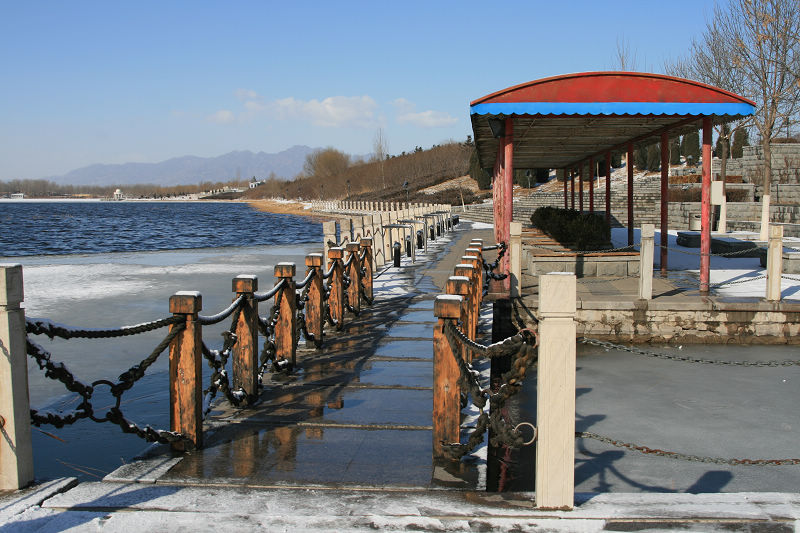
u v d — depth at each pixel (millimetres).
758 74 22141
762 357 9188
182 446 5121
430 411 6180
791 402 7152
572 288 3818
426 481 4555
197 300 5148
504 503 4055
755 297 10570
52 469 5316
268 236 42656
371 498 4203
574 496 4188
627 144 16281
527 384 7625
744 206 26000
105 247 32406
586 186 47688
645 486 4992
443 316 4926
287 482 4516
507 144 12156
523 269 15289
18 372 4246
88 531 3723
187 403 5133
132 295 13703
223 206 148625
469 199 57594
